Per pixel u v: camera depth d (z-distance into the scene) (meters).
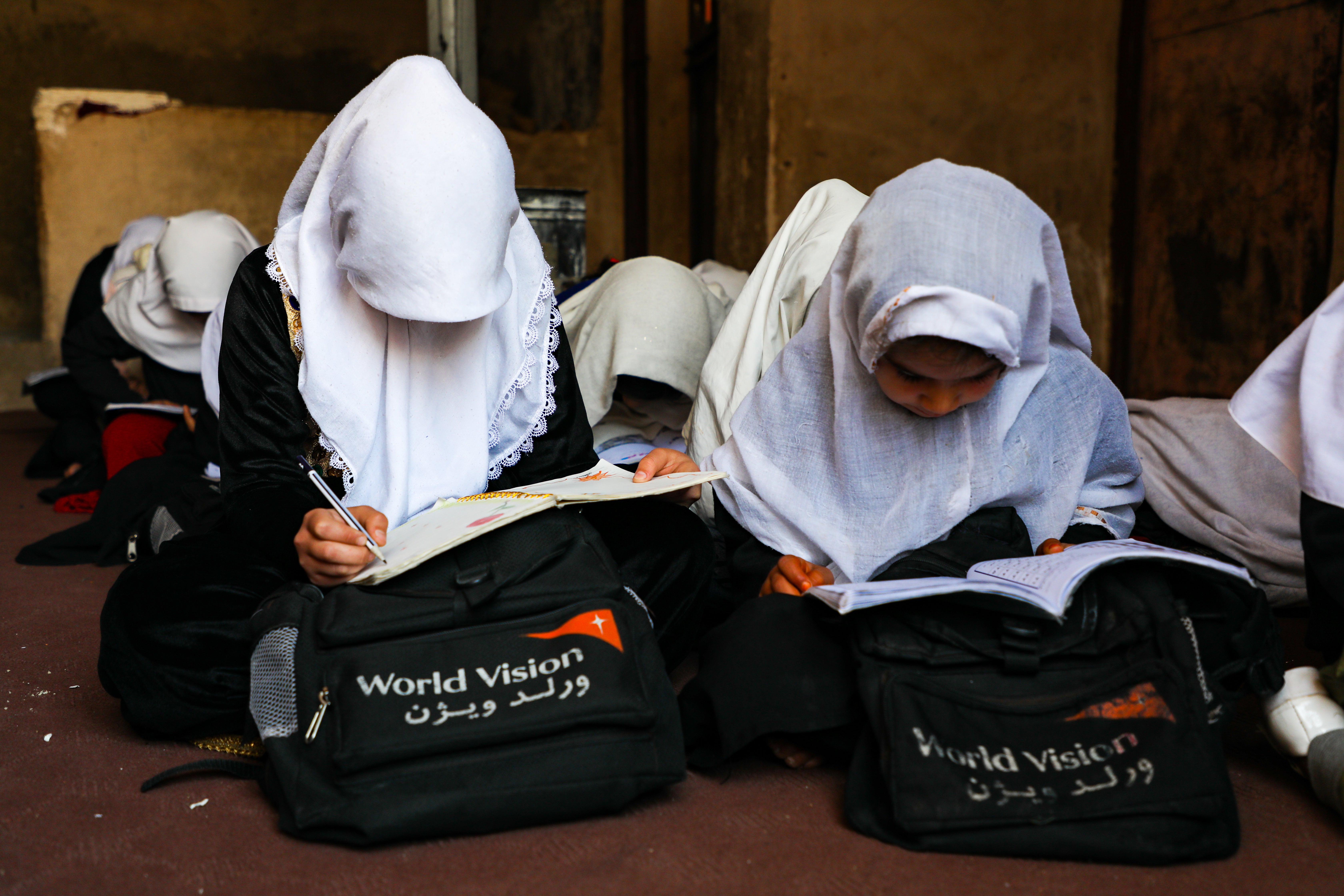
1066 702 1.54
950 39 5.53
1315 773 1.60
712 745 1.77
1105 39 5.59
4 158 8.28
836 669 1.69
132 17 8.36
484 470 2.04
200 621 1.78
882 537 2.06
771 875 1.43
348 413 1.92
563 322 2.30
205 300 3.99
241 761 1.77
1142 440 2.97
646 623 1.71
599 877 1.43
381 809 1.46
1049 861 1.48
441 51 5.09
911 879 1.42
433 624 1.59
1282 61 4.63
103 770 1.79
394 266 1.70
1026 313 1.81
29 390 4.91
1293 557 2.55
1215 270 5.08
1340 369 1.70
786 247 2.67
